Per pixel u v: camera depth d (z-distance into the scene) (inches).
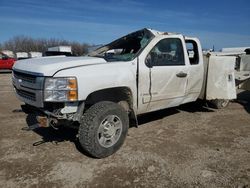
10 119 233.9
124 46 207.6
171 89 200.1
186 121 233.5
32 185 127.0
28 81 153.1
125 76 165.0
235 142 183.9
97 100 169.9
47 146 173.0
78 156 158.6
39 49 2920.8
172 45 201.2
